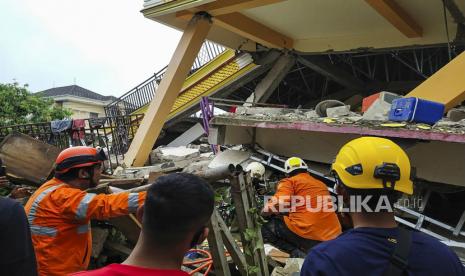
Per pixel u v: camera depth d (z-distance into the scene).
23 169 4.84
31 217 2.62
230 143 9.10
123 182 4.97
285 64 14.35
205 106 9.52
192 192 1.34
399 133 5.36
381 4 9.51
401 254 1.41
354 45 12.82
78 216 2.58
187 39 11.54
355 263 1.40
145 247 1.32
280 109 8.99
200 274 3.80
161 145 18.23
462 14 9.91
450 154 6.00
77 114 30.70
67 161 2.76
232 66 15.31
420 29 11.18
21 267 1.87
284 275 3.96
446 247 1.49
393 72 15.76
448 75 6.89
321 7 11.08
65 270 2.65
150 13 11.98
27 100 15.60
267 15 12.14
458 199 6.32
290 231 4.75
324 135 7.70
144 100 17.27
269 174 8.02
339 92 17.30
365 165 1.52
